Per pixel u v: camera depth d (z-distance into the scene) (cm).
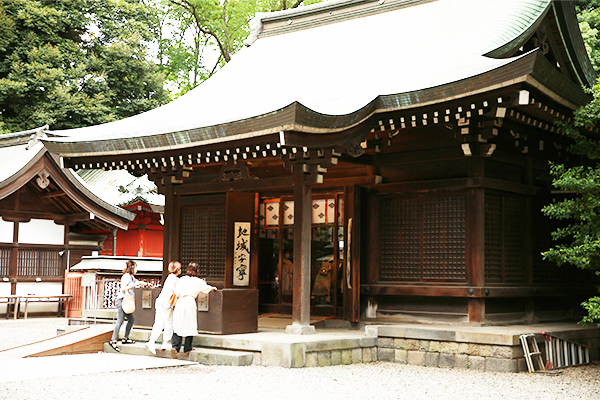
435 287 1196
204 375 906
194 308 1059
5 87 3014
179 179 1405
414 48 1356
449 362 1052
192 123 1245
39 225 2202
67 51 3312
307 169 1132
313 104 1163
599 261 1093
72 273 2089
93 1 3447
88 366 970
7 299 2056
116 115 3425
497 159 1220
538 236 1320
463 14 1438
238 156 1213
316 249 1385
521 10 1313
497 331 1053
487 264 1185
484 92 1025
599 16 2556
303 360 994
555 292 1316
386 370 1003
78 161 1430
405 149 1275
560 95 1062
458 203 1203
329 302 1357
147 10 3631
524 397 808
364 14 1653
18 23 3212
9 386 791
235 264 1391
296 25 1764
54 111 3131
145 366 970
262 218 1443
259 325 1259
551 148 1344
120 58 3422
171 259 1455
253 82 1526
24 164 2066
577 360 1154
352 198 1258
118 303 1182
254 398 748
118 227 2325
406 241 1257
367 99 1105
